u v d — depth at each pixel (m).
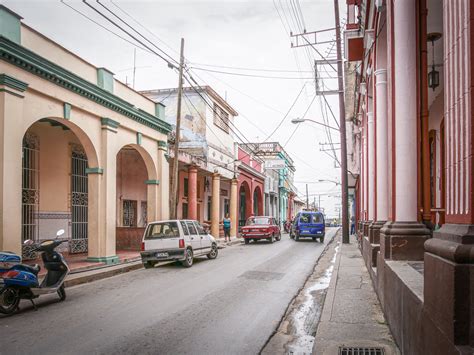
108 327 6.94
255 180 38.34
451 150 3.27
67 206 16.77
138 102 17.73
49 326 7.01
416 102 6.55
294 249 21.66
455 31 3.19
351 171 29.61
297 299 9.43
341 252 17.98
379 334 5.81
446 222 3.37
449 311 2.81
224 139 30.48
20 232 10.68
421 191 6.73
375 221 10.98
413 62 6.57
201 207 30.56
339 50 21.59
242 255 18.59
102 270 13.15
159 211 18.97
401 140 6.57
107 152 14.88
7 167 10.35
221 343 6.12
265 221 27.50
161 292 9.98
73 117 13.33
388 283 6.11
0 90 10.38
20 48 10.76
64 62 13.03
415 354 3.88
